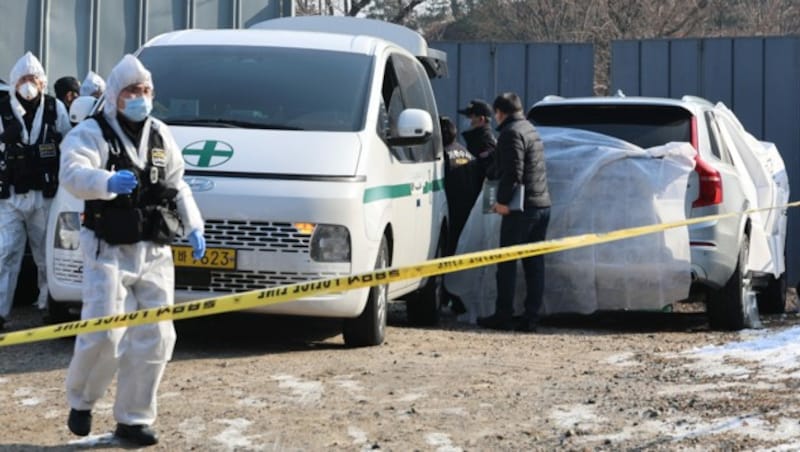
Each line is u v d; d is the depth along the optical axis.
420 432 9.07
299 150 12.52
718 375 10.93
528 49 24.55
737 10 50.97
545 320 16.53
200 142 12.51
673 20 48.97
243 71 13.75
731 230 15.20
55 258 12.43
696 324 16.50
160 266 8.64
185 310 7.95
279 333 13.91
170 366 11.63
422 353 12.59
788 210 24.12
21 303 16.77
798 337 12.74
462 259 8.34
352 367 11.62
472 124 17.62
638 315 17.48
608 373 11.34
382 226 12.81
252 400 10.09
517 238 14.88
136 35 19.00
